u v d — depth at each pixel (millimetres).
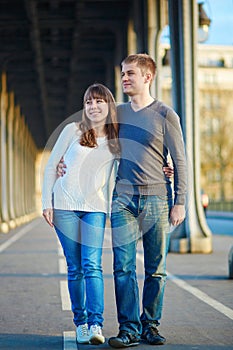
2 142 32219
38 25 26203
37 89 40156
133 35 25438
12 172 38719
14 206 40625
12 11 25203
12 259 14406
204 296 8633
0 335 6176
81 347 5613
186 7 15375
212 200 81250
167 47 24156
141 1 20562
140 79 5715
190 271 11578
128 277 5648
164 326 6547
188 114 15445
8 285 9898
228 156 80312
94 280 5648
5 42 29953
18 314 7371
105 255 15195
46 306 7930
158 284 5746
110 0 25000
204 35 19328
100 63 33469
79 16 25375
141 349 5465
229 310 7508
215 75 93312
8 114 36938
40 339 5988
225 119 86188
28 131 57594
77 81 37312
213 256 14625
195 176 15680
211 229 28984
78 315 5863
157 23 20094
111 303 8141
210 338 5930
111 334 6188
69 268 5875
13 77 36656
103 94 5762
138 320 5656
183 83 15391
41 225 39750
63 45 30953
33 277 10914
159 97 19969
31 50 30391
